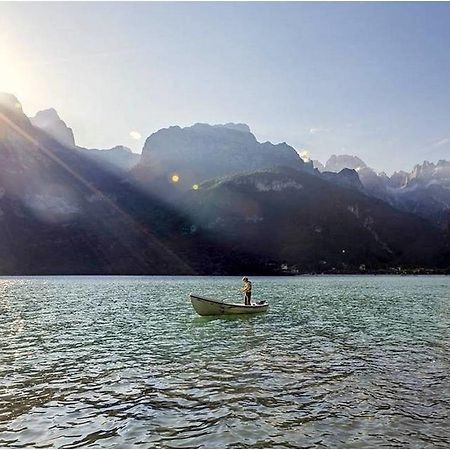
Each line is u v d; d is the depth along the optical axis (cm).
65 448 1073
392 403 1403
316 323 3447
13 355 2206
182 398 1460
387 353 2219
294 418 1268
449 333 2933
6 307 4844
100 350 2331
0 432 1173
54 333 2948
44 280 14950
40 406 1387
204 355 2172
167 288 9306
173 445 1089
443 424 1223
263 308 4194
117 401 1434
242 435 1146
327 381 1666
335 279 16912
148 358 2111
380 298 6512
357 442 1100
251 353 2214
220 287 9788
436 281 14900
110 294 7188
